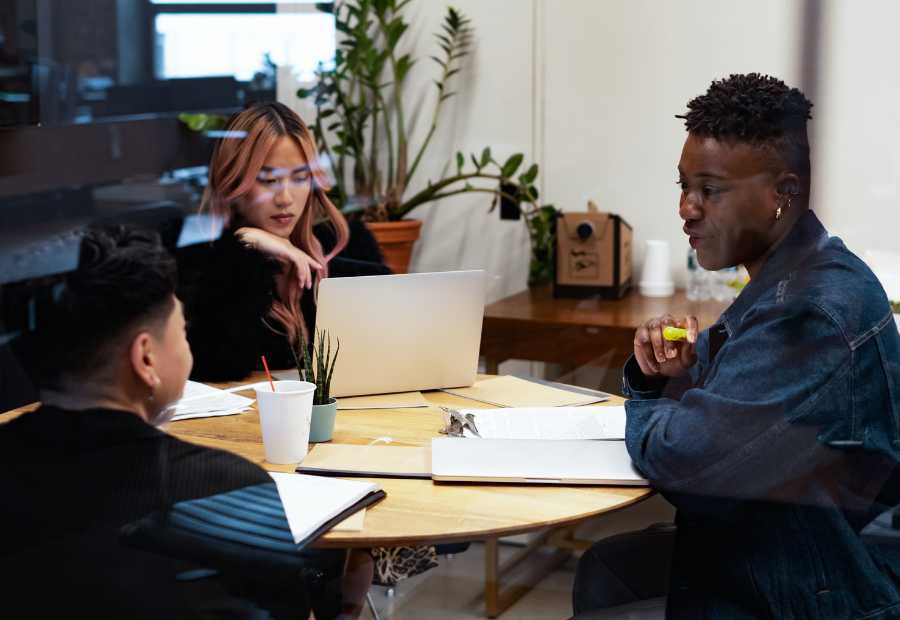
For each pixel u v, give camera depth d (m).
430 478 1.24
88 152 1.96
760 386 1.13
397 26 2.63
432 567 1.35
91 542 0.93
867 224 1.07
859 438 1.12
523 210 2.58
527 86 2.60
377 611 1.28
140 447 0.97
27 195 1.86
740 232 1.16
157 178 1.92
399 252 2.60
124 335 0.98
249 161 1.77
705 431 1.15
